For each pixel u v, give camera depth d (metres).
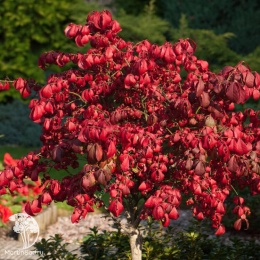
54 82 9.46
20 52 31.89
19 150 28.38
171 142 9.27
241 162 8.96
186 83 10.06
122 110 9.20
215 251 13.29
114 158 8.82
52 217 18.61
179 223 18.08
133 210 10.68
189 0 28.23
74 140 8.77
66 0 31.98
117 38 10.04
